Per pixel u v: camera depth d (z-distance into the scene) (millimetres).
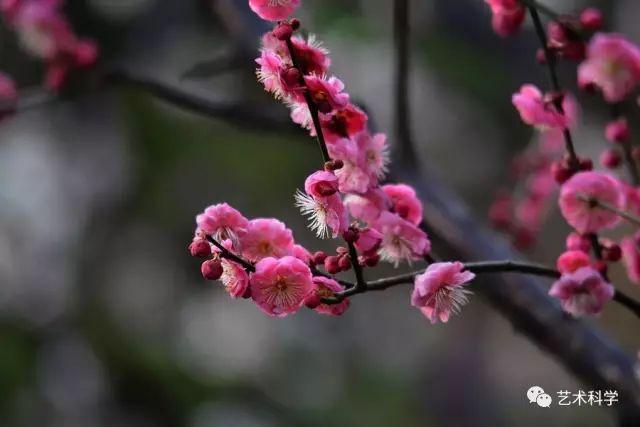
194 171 12539
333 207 2984
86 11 11859
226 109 5277
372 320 15094
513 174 6078
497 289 4602
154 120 12664
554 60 3855
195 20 12094
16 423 10414
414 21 11836
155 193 12672
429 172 5344
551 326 4531
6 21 6723
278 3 3014
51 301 12133
